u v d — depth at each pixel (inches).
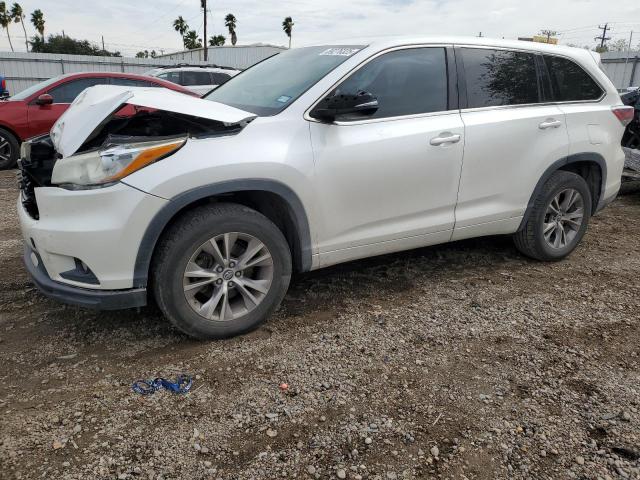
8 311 140.0
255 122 124.4
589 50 189.2
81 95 141.4
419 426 99.6
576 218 184.1
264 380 112.0
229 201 129.0
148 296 125.3
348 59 139.3
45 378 111.2
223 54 1397.6
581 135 175.2
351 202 135.9
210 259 122.5
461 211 156.8
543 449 94.6
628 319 143.9
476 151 153.1
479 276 170.9
